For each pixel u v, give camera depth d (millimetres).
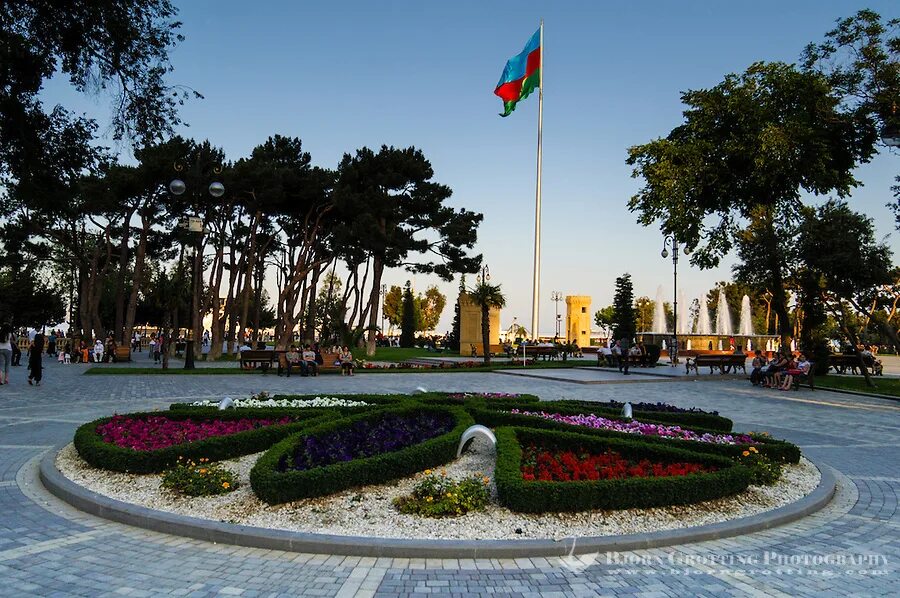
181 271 34656
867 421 13805
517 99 23469
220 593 4230
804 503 6605
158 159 31797
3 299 46781
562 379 23344
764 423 13219
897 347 24969
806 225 25719
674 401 17062
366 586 4398
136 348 55406
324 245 42938
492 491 6453
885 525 6129
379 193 38031
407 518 5672
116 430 8352
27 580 4422
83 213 35406
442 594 4277
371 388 18891
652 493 6055
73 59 15930
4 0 14422
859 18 22734
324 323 45406
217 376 23188
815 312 28266
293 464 6719
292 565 4797
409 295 61562
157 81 17281
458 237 41500
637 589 4441
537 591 4367
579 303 68438
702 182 27219
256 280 47406
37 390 17250
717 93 26781
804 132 23781
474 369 28844
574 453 7516
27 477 7469
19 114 15398
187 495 6246
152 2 16078
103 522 5852
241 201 36938
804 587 4527
